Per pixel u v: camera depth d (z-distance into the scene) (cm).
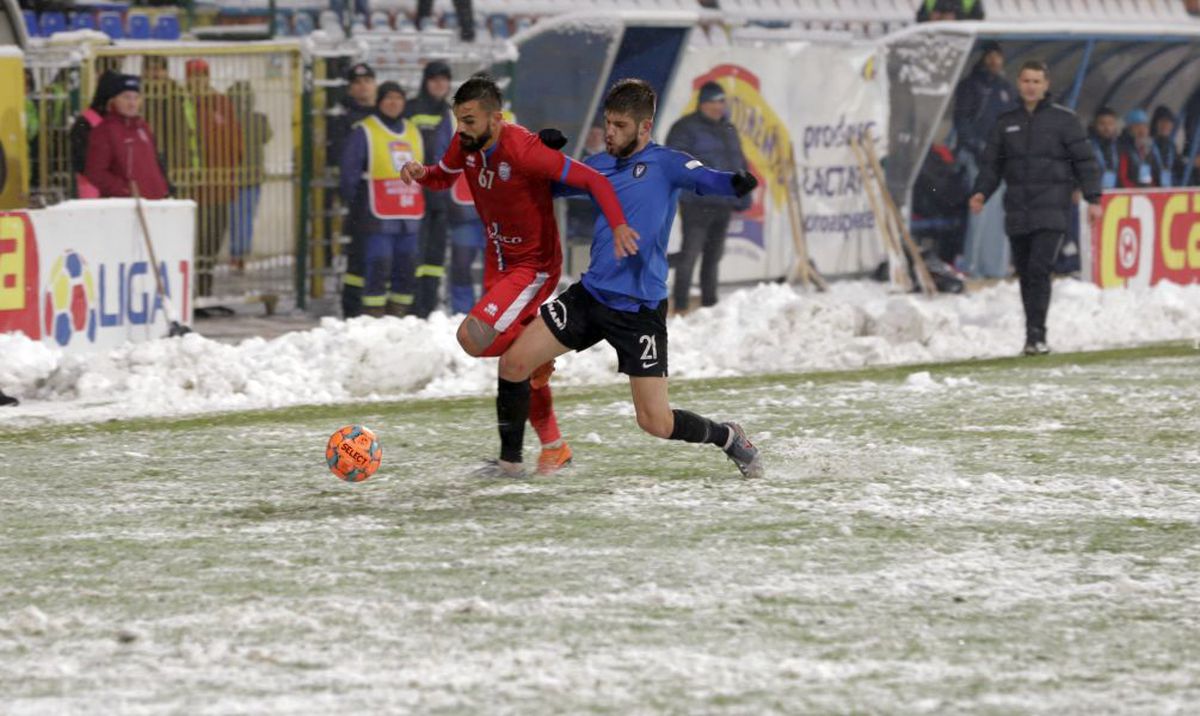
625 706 1439
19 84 4897
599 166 2472
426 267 5388
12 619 1750
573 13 5769
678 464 2775
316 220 5716
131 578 1956
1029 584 1909
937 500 2431
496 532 2208
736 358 4488
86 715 1415
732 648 1630
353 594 1859
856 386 3894
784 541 2139
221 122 5478
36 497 2509
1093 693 1489
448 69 5278
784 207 6291
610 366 4209
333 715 1413
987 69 6644
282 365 3925
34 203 4959
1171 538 2177
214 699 1460
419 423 3325
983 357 4728
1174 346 4978
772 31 7050
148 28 6412
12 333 4112
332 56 5553
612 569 1977
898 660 1594
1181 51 7350
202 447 3012
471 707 1437
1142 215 6284
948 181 6681
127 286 4503
